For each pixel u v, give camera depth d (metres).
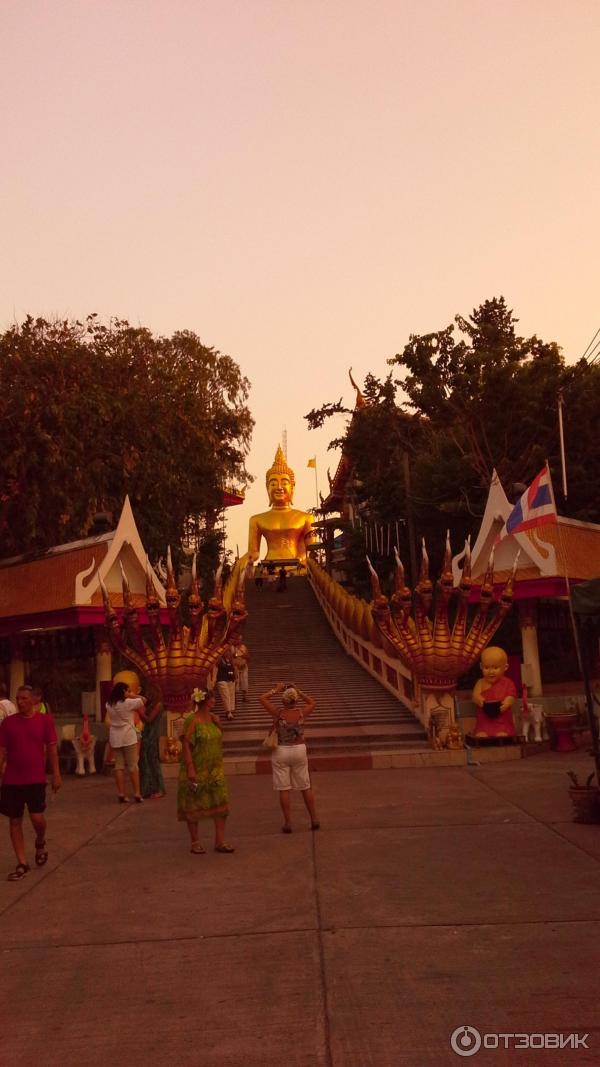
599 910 7.29
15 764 9.70
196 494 37.53
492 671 18.78
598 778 10.96
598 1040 4.92
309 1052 4.93
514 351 30.58
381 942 6.72
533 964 6.10
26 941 7.22
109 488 30.67
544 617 22.30
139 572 21.17
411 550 32.75
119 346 34.38
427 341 31.25
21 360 27.52
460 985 5.78
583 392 29.91
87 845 11.05
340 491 60.00
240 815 12.66
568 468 29.89
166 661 18.44
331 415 36.31
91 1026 5.44
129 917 7.78
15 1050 5.14
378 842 10.34
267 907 7.87
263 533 54.81
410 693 21.16
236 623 18.94
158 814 13.12
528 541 20.02
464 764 17.30
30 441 26.41
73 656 21.22
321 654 29.38
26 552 25.94
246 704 22.36
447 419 31.50
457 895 7.93
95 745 18.56
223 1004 5.68
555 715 18.55
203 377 40.28
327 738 18.66
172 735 18.14
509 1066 4.66
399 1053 4.87
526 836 10.31
